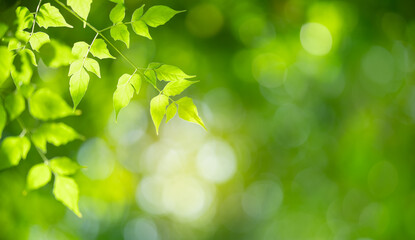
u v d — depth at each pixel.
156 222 10.27
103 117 4.91
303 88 7.31
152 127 7.29
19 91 1.81
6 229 3.72
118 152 6.05
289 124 8.20
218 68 5.61
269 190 10.94
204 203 11.84
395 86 7.09
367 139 7.29
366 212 8.06
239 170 9.29
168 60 5.12
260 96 6.62
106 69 4.57
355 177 7.52
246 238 12.21
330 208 8.54
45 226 4.10
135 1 3.90
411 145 7.00
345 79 7.00
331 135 7.81
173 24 4.76
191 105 1.69
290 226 9.47
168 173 9.36
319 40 5.58
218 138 8.78
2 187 3.75
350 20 5.16
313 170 8.45
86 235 5.83
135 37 4.55
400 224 6.95
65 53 1.75
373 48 6.62
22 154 1.90
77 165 1.94
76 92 1.73
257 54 5.65
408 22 5.07
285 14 5.03
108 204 5.58
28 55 1.75
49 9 1.69
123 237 6.78
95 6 3.78
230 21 5.02
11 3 2.01
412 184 6.93
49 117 1.87
